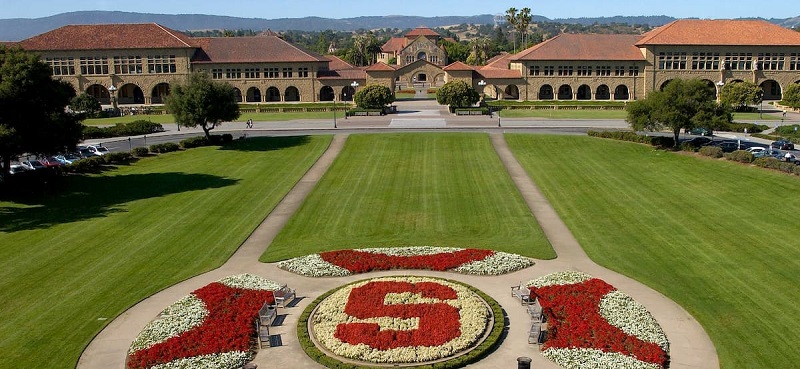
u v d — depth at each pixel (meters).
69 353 27.80
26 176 55.75
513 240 43.06
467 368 25.78
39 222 47.72
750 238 42.31
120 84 134.38
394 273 36.84
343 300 31.67
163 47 132.88
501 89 138.75
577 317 29.91
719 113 71.31
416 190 57.41
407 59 194.75
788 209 47.84
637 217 48.09
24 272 37.53
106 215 49.75
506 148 76.25
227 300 32.50
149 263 39.09
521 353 27.03
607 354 26.53
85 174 63.25
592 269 37.34
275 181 61.53
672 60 132.50
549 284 33.97
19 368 26.53
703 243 41.75
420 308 30.44
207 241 43.38
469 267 36.97
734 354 27.14
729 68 131.88
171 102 79.25
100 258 40.00
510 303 32.16
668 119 68.94
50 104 55.84
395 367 25.56
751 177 56.78
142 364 26.34
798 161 60.50
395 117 108.19
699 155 67.12
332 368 25.86
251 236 44.53
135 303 33.00
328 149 77.19
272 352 27.47
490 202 53.09
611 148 74.38
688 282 35.19
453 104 113.75
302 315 30.66
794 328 29.45
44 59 132.12
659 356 26.41
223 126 100.69
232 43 140.62
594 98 136.25
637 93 134.62
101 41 133.75
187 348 27.69
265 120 108.25
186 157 73.56
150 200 54.41
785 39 131.00
